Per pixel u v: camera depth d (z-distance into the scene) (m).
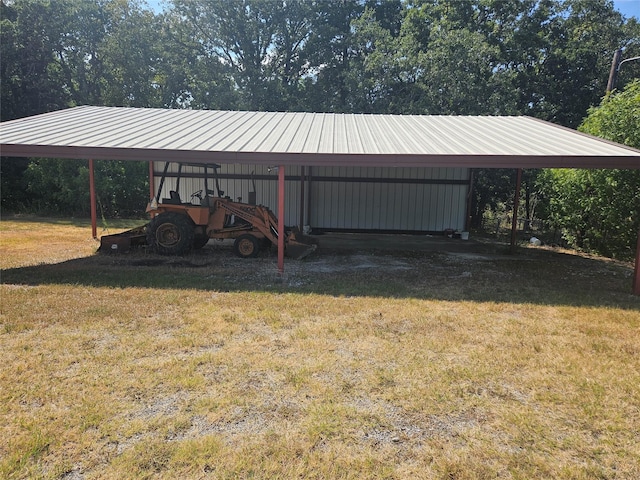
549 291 6.12
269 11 22.25
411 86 17.34
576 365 3.55
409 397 2.97
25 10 17.97
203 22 22.61
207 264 7.25
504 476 2.23
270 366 3.38
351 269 7.37
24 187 16.64
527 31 18.39
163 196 12.33
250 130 8.19
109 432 2.50
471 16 19.05
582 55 18.31
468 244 11.05
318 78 22.36
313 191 12.42
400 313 4.81
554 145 6.80
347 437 2.51
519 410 2.86
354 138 7.50
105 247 8.02
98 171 15.27
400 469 2.26
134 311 4.59
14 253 7.82
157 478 2.15
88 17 19.86
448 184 12.23
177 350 3.65
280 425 2.61
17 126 7.64
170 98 22.41
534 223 15.44
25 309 4.57
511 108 15.85
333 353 3.66
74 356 3.48
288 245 8.24
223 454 2.33
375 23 19.66
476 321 4.62
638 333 4.36
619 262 9.06
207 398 2.89
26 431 2.49
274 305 4.95
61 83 20.06
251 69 20.88
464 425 2.68
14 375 3.14
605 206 9.55
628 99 9.39
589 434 2.62
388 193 12.33
